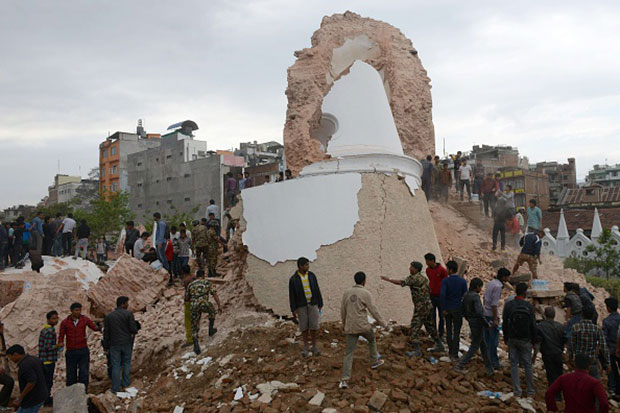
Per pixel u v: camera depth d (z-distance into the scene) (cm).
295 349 826
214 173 4397
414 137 1578
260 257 1041
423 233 1081
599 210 4003
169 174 4847
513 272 1281
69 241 1820
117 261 1412
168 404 773
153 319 1220
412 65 1630
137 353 1061
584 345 763
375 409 651
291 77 1387
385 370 741
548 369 766
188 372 866
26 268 1652
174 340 1038
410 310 982
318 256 972
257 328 922
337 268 959
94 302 1324
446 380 733
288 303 973
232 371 799
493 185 1742
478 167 1925
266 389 718
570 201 5066
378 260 973
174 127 5578
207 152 4997
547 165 6181
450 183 1809
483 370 786
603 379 909
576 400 586
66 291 1299
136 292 1356
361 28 1565
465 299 779
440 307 843
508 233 1661
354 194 1001
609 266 2734
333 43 1487
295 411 661
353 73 1209
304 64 1412
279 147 5981
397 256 996
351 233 977
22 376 754
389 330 886
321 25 1571
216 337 981
